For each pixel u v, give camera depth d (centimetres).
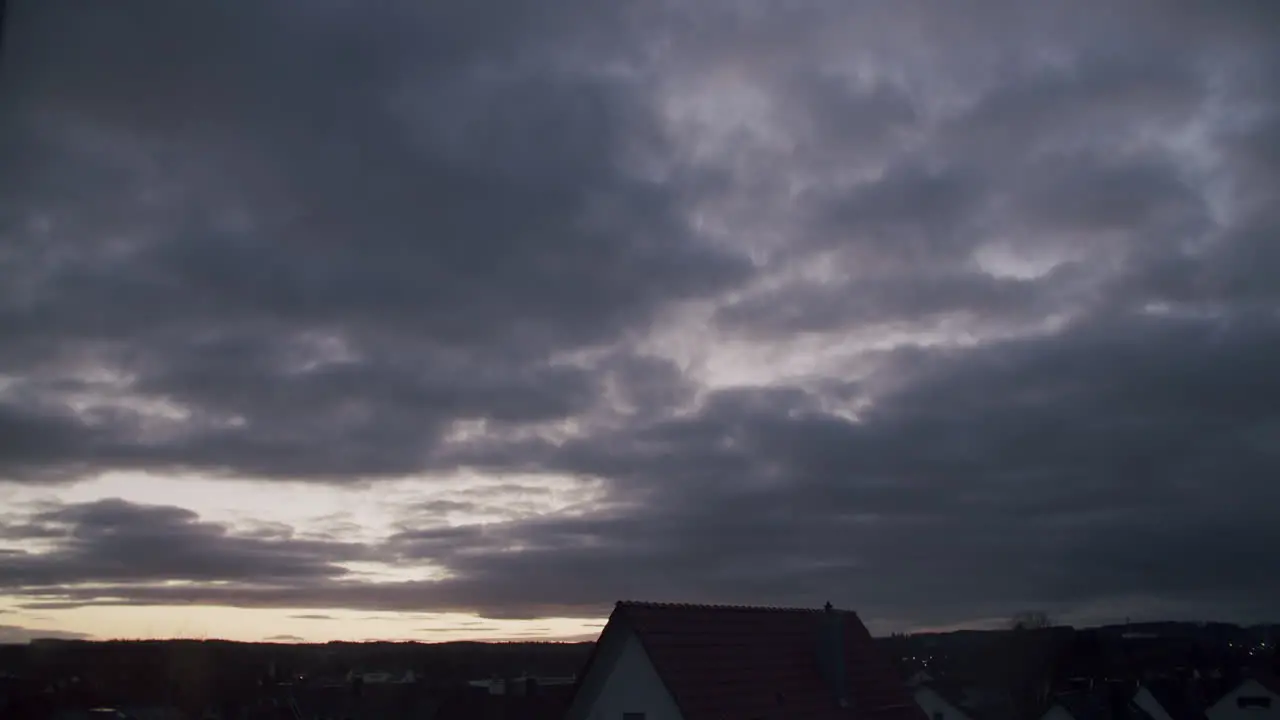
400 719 4169
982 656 3609
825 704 2089
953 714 3472
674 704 1794
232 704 3453
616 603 1912
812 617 2423
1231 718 2834
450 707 4109
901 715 2303
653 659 1816
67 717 2492
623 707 1848
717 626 2072
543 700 3897
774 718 1911
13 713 2422
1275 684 2855
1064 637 3528
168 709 2842
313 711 4222
